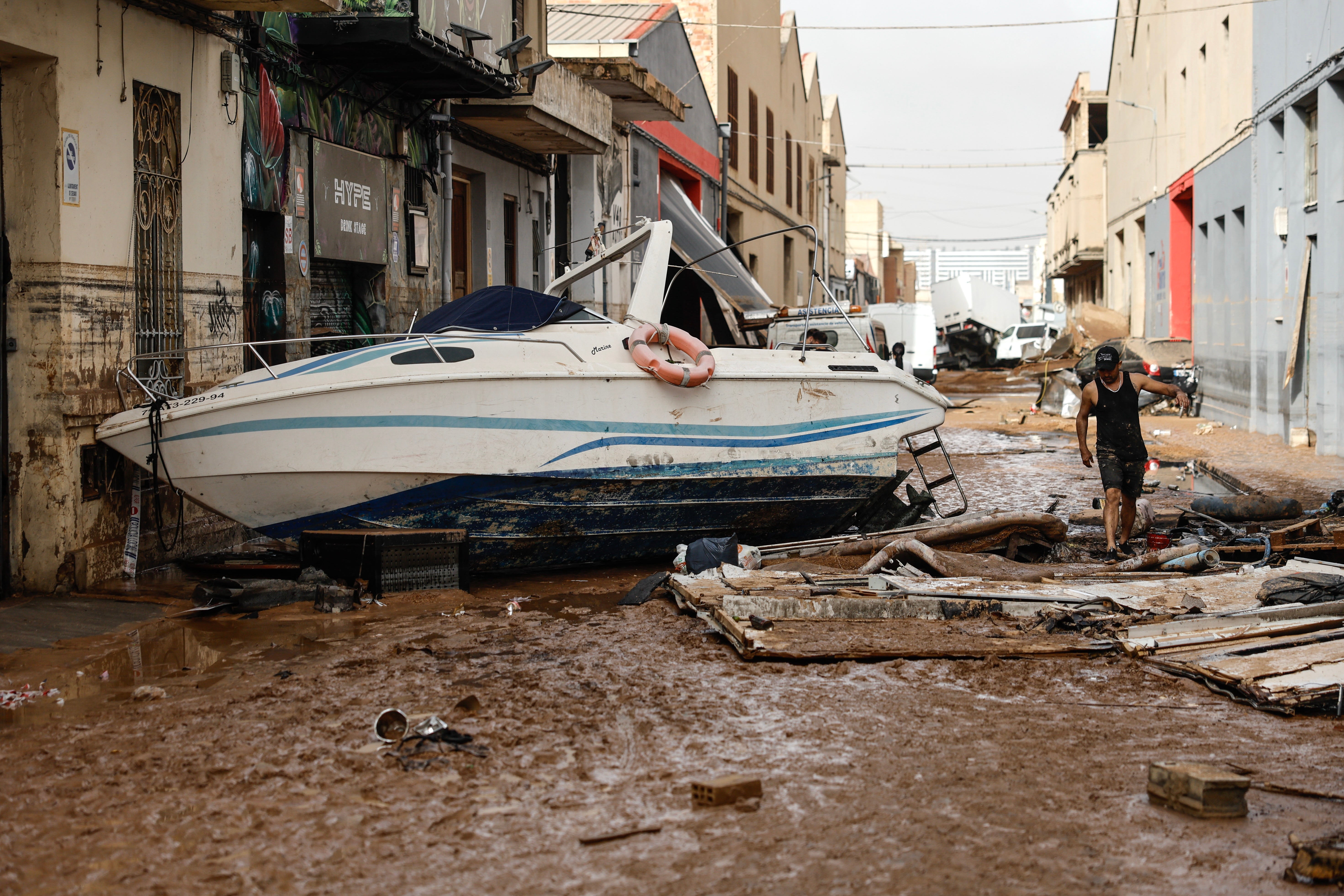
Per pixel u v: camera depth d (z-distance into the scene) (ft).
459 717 16.17
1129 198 128.88
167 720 16.14
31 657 19.89
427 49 36.40
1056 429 74.49
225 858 11.72
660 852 11.82
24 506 24.88
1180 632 20.59
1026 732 15.72
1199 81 87.61
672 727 15.79
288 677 18.31
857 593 22.70
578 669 18.83
